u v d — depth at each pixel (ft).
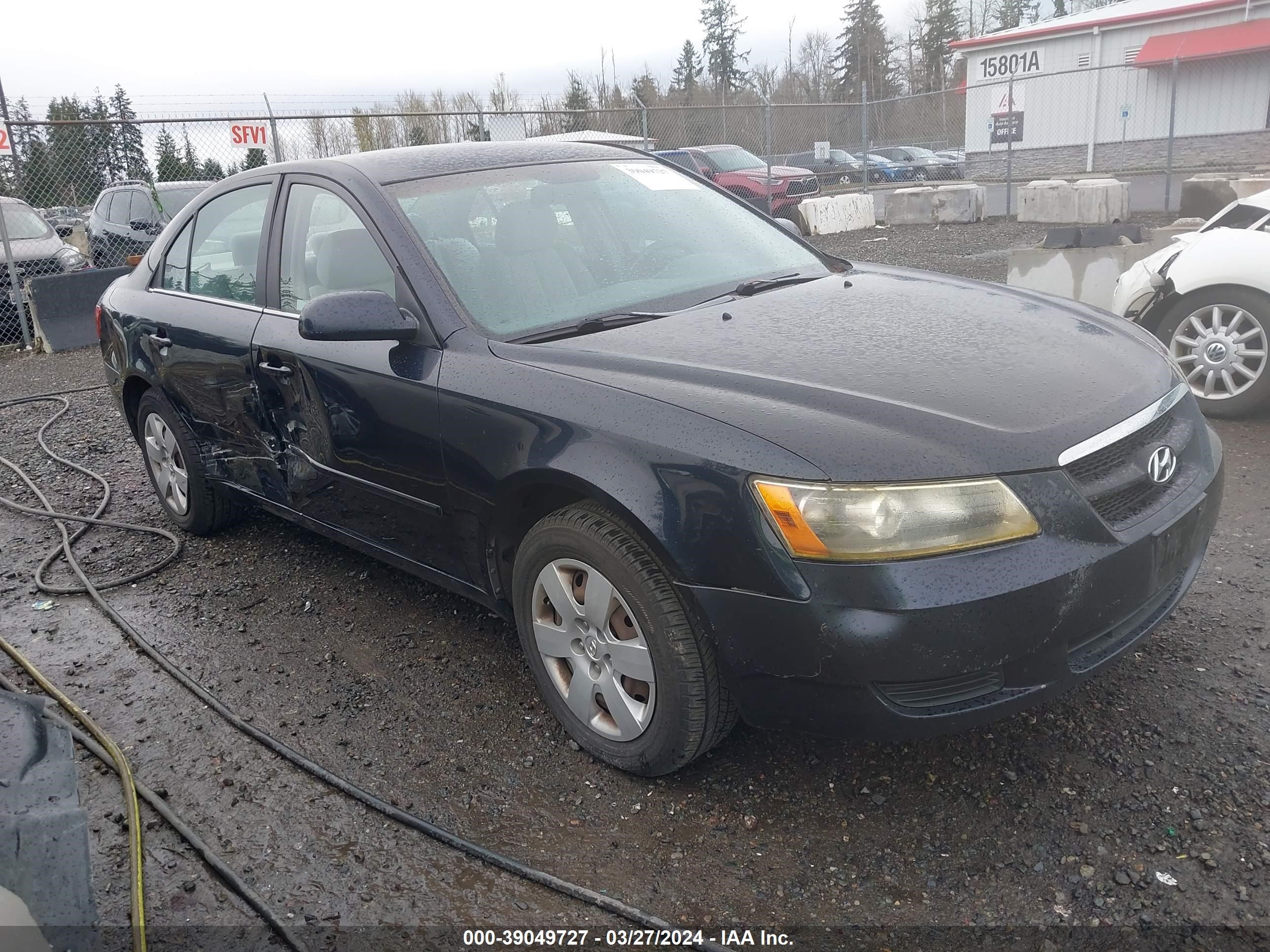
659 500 7.89
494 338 9.78
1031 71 88.74
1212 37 77.87
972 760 8.90
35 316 35.37
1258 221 17.84
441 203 11.18
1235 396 17.37
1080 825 8.00
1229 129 79.66
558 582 9.05
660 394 8.32
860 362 8.69
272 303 12.28
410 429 9.98
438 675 11.21
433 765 9.55
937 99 93.45
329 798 9.18
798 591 7.34
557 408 8.66
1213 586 11.71
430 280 10.25
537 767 9.39
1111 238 24.50
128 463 20.66
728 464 7.60
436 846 8.46
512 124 50.16
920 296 10.82
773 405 7.95
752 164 60.08
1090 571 7.50
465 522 9.83
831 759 9.11
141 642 12.42
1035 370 8.64
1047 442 7.63
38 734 6.48
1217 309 17.33
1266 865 7.41
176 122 39.50
